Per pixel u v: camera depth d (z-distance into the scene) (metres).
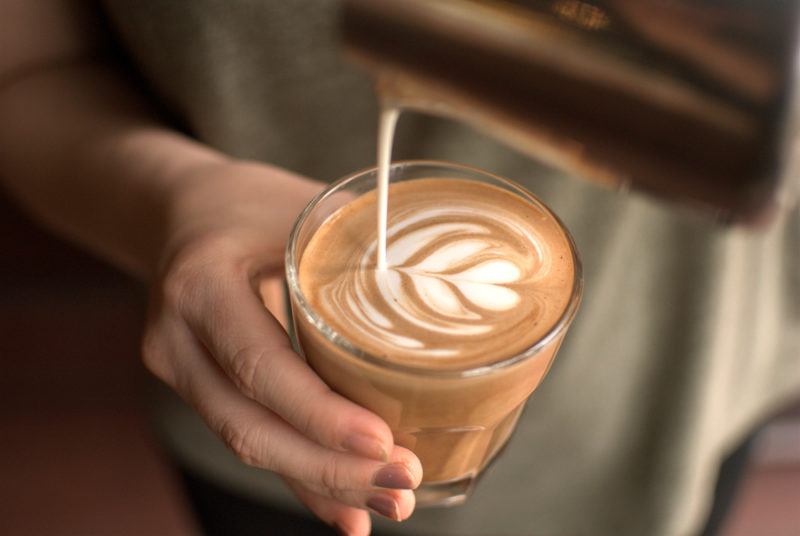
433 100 0.38
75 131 0.49
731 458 0.66
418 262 0.38
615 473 0.60
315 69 0.49
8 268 0.94
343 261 0.38
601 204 0.51
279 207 0.40
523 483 0.59
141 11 0.47
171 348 0.37
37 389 0.96
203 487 0.60
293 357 0.35
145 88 0.53
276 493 0.59
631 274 0.53
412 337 0.35
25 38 0.52
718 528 0.68
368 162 0.52
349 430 0.34
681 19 0.32
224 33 0.47
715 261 0.52
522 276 0.37
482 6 0.35
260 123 0.51
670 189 0.35
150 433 0.94
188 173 0.44
